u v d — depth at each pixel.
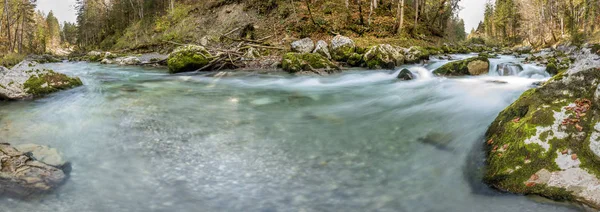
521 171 3.17
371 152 4.26
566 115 3.39
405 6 31.12
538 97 3.89
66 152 4.17
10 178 3.20
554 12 46.28
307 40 16.33
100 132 4.94
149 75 12.46
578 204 2.79
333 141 4.66
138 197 3.15
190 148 4.34
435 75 10.09
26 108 6.50
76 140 4.61
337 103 7.29
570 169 2.99
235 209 2.98
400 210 2.99
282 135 4.91
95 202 3.05
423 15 30.16
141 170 3.70
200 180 3.49
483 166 3.58
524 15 51.50
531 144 3.28
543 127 3.39
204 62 12.75
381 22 24.86
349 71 12.30
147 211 2.93
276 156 4.12
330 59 14.55
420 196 3.22
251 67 13.28
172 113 6.12
